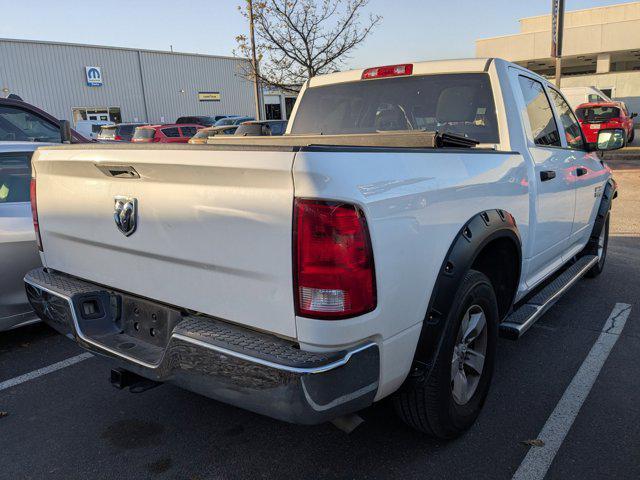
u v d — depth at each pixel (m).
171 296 2.46
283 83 16.31
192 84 39.91
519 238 3.20
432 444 2.89
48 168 2.98
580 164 4.68
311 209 1.92
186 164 2.18
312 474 2.67
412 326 2.37
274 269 2.04
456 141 2.96
